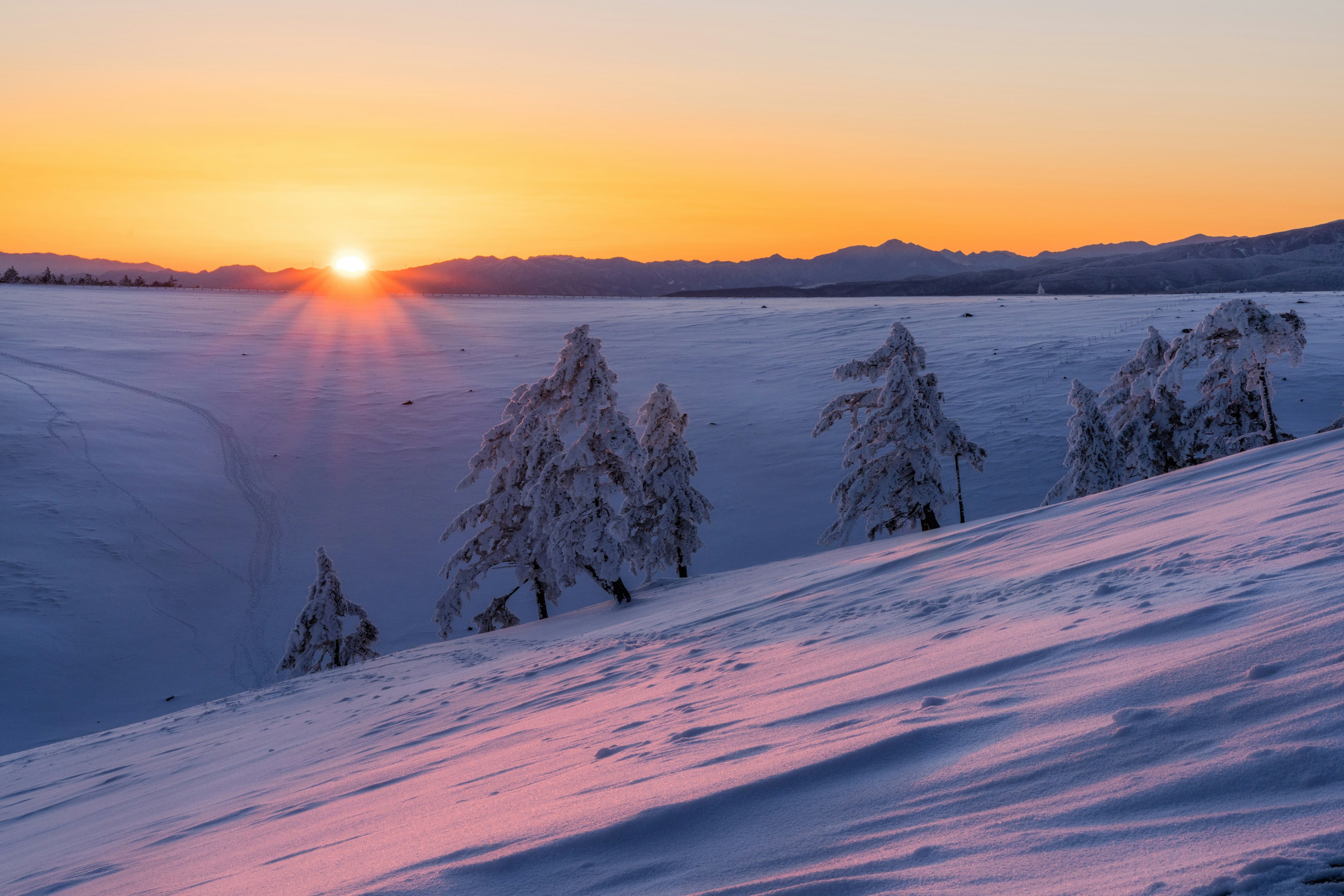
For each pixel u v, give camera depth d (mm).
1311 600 3133
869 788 2416
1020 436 47875
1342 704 1951
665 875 2160
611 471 24656
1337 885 1195
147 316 127062
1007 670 3541
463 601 30734
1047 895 1476
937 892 1618
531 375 78938
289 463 55094
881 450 26547
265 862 3975
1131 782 1927
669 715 4914
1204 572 4801
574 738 5066
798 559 23297
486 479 50781
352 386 75562
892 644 5328
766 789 2600
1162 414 26312
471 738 6719
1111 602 4605
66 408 62406
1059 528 9672
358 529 45938
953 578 8375
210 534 44938
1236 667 2521
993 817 1963
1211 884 1311
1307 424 43031
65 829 8188
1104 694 2680
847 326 98438
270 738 11570
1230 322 22266
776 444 53469
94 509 46125
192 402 68000
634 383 73750
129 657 33875
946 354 70625
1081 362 61375
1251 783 1722
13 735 28281
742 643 8117
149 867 4984
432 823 3602
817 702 3963
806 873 1924
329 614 27875
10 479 48531
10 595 36938
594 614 22984
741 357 83312
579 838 2570
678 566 30219
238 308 155125
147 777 10625
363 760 7363
